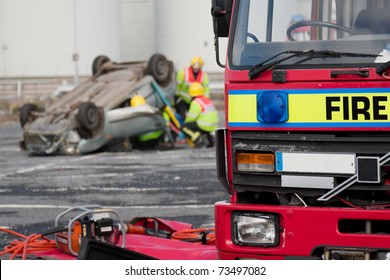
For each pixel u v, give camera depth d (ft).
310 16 38.06
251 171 37.96
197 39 324.60
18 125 193.26
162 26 329.11
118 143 117.08
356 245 35.50
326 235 35.91
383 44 36.42
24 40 312.09
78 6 309.83
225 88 38.60
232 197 38.93
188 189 78.23
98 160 106.32
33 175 91.45
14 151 124.16
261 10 38.73
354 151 36.27
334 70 36.42
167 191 77.25
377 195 36.65
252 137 37.78
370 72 35.94
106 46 311.88
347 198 36.88
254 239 37.42
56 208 68.85
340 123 36.29
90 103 111.65
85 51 310.65
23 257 40.83
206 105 120.37
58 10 310.86
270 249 37.01
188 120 120.67
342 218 35.65
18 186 82.79
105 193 76.89
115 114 113.80
